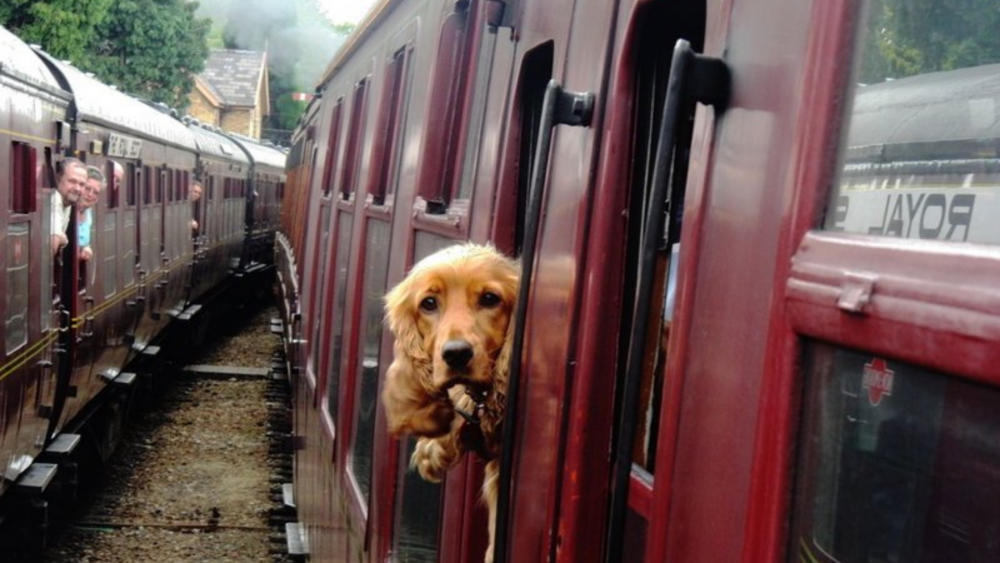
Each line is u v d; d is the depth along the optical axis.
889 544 1.27
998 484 1.13
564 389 2.18
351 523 5.34
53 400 8.82
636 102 2.15
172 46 29.61
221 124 47.25
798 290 1.43
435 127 3.92
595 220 2.15
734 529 1.56
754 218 1.59
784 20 1.59
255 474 11.89
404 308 2.54
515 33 3.05
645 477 1.99
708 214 1.74
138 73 29.12
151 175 13.92
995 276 1.12
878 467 1.29
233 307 25.66
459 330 2.35
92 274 10.15
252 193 26.97
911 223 1.73
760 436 1.49
